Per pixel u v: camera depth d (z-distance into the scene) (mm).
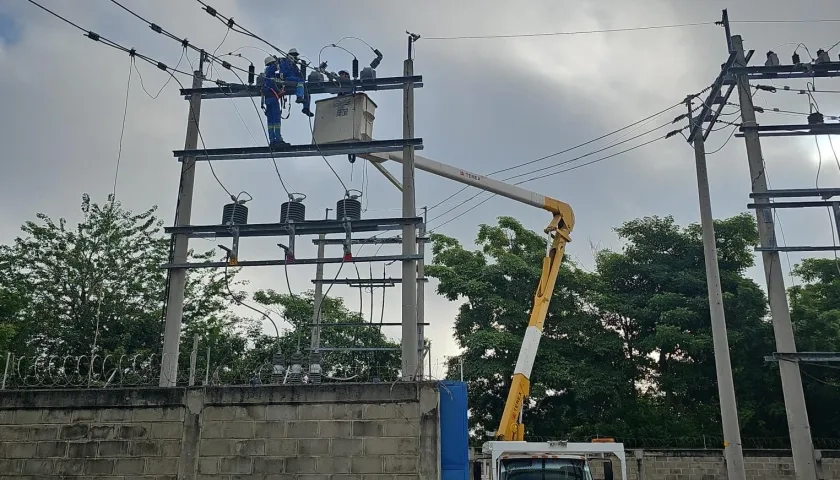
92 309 23859
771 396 26500
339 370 20969
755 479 22312
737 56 15656
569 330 28844
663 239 30328
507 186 16828
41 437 10680
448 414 10219
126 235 25906
